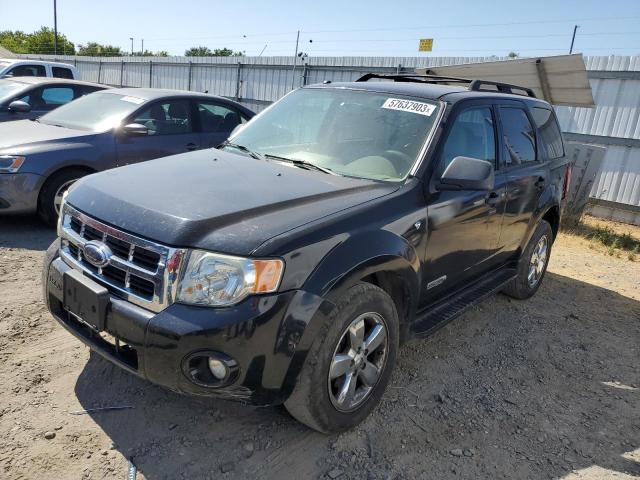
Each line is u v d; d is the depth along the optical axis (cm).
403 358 375
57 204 576
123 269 246
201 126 704
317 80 1557
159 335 228
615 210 1043
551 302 525
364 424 294
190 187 278
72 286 260
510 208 418
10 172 544
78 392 294
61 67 1334
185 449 260
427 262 327
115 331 242
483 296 396
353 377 276
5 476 231
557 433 307
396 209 295
